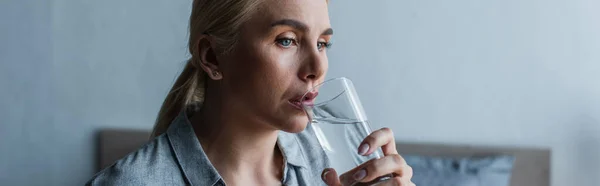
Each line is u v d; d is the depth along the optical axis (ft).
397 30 8.78
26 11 9.43
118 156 9.34
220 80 2.88
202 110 3.09
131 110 9.43
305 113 2.66
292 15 2.59
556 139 8.70
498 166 8.27
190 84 3.22
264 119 2.76
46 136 9.62
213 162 3.03
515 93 8.70
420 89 8.84
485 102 8.76
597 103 8.57
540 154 8.55
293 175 3.26
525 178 8.60
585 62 8.52
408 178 2.55
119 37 9.34
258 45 2.63
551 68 8.60
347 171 2.51
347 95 2.50
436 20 8.70
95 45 9.39
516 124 8.74
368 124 2.54
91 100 9.49
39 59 9.50
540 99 8.67
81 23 9.38
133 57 9.35
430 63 8.79
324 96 2.52
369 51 8.85
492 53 8.67
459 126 8.83
